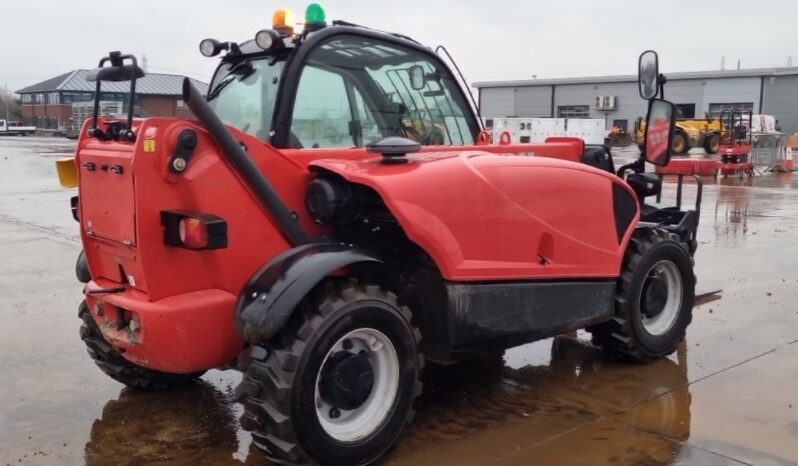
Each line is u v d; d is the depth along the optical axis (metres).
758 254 8.24
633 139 39.41
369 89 3.94
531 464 3.33
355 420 3.27
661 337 4.67
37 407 4.05
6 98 78.06
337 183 3.39
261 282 3.10
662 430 3.68
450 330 3.52
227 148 3.12
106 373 4.19
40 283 6.98
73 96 65.62
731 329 5.38
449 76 4.36
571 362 4.72
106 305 3.40
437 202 3.38
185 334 3.10
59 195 14.84
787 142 22.12
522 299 3.79
